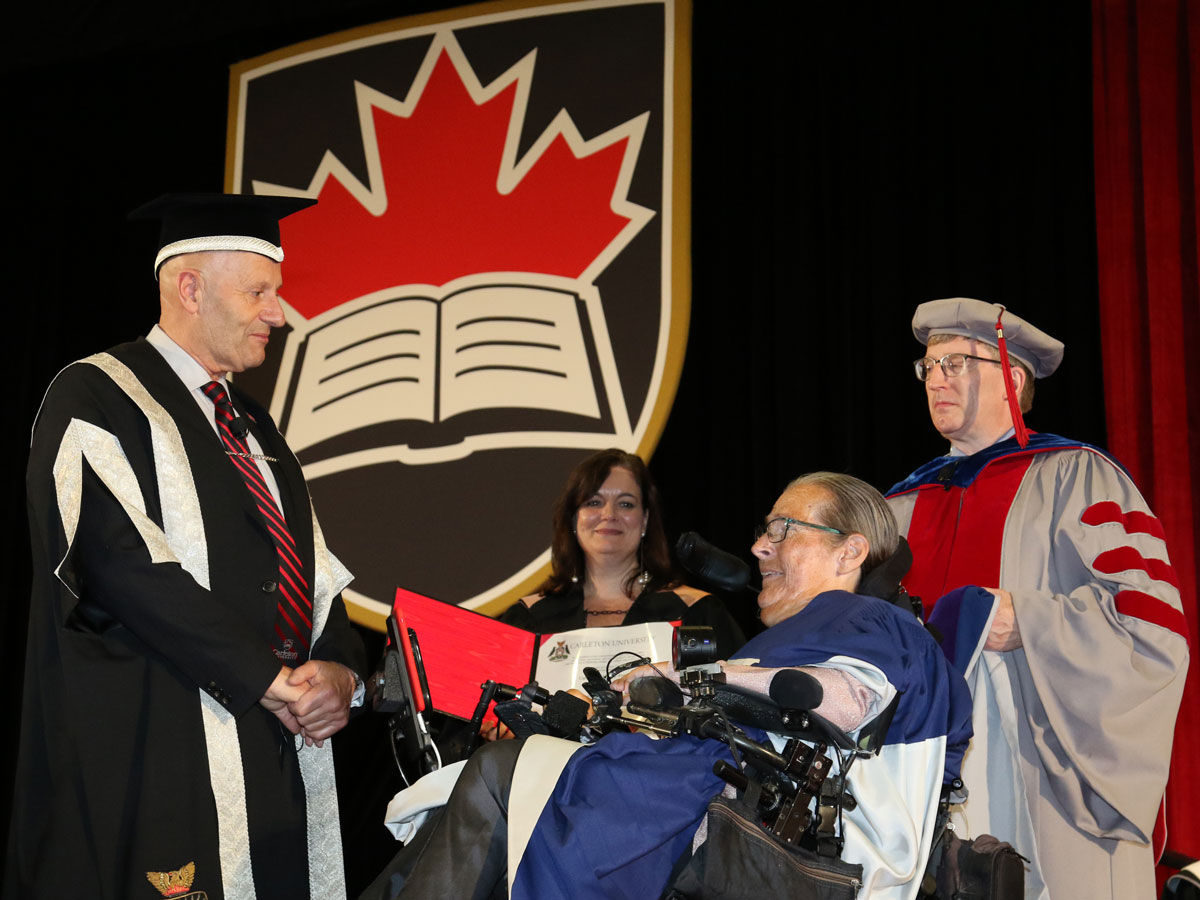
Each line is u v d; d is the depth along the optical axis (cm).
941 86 460
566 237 482
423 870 213
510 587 455
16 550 546
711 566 256
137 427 275
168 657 260
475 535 464
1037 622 277
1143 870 279
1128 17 421
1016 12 453
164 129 570
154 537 262
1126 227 409
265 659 261
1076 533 296
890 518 254
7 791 523
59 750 256
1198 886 217
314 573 296
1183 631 280
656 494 386
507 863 213
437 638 281
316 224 517
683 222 469
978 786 286
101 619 263
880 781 221
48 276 571
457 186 502
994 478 315
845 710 215
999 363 325
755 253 471
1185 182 402
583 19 500
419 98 516
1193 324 393
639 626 335
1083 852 276
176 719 261
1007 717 288
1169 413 388
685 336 460
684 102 479
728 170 482
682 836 218
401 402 487
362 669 303
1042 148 439
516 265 486
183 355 296
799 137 474
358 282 505
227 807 262
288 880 273
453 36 517
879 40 471
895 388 443
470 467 472
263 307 300
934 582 311
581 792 215
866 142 464
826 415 451
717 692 221
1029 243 434
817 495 254
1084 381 417
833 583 250
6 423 561
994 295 436
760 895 207
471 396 479
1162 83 410
